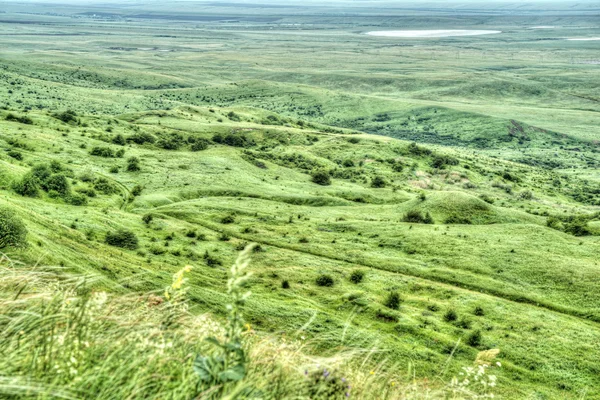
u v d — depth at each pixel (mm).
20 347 4824
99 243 88438
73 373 4535
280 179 182625
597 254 101125
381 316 76188
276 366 5680
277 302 77375
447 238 114500
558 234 115375
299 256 104750
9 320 5340
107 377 4637
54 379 4430
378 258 105438
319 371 5730
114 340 5430
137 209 132750
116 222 108625
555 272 92688
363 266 101375
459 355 65250
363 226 127125
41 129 187875
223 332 5973
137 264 78750
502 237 114000
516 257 101125
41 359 4707
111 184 148000
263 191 163125
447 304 83250
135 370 4938
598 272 90375
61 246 67625
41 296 5691
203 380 4715
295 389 5367
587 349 67875
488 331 73312
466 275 95375
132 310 6148
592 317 79062
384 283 91562
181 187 156250
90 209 113938
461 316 78312
